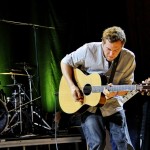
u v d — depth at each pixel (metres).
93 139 3.72
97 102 3.72
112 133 3.82
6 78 7.38
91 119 3.76
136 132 5.05
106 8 7.24
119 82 3.88
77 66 4.01
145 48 6.78
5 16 7.41
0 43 7.39
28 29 7.50
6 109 6.18
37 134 5.98
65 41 7.54
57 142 5.16
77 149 5.19
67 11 7.53
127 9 6.94
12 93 6.99
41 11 7.54
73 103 3.99
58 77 7.53
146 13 6.80
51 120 7.20
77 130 5.71
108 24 7.21
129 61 3.82
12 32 7.45
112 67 3.79
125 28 7.02
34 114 7.01
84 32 7.43
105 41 3.62
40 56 7.53
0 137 5.71
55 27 7.54
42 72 7.52
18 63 6.80
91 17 7.36
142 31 6.81
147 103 4.91
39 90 7.16
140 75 6.72
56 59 7.54
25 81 7.44
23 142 5.12
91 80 3.84
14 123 6.82
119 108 3.81
